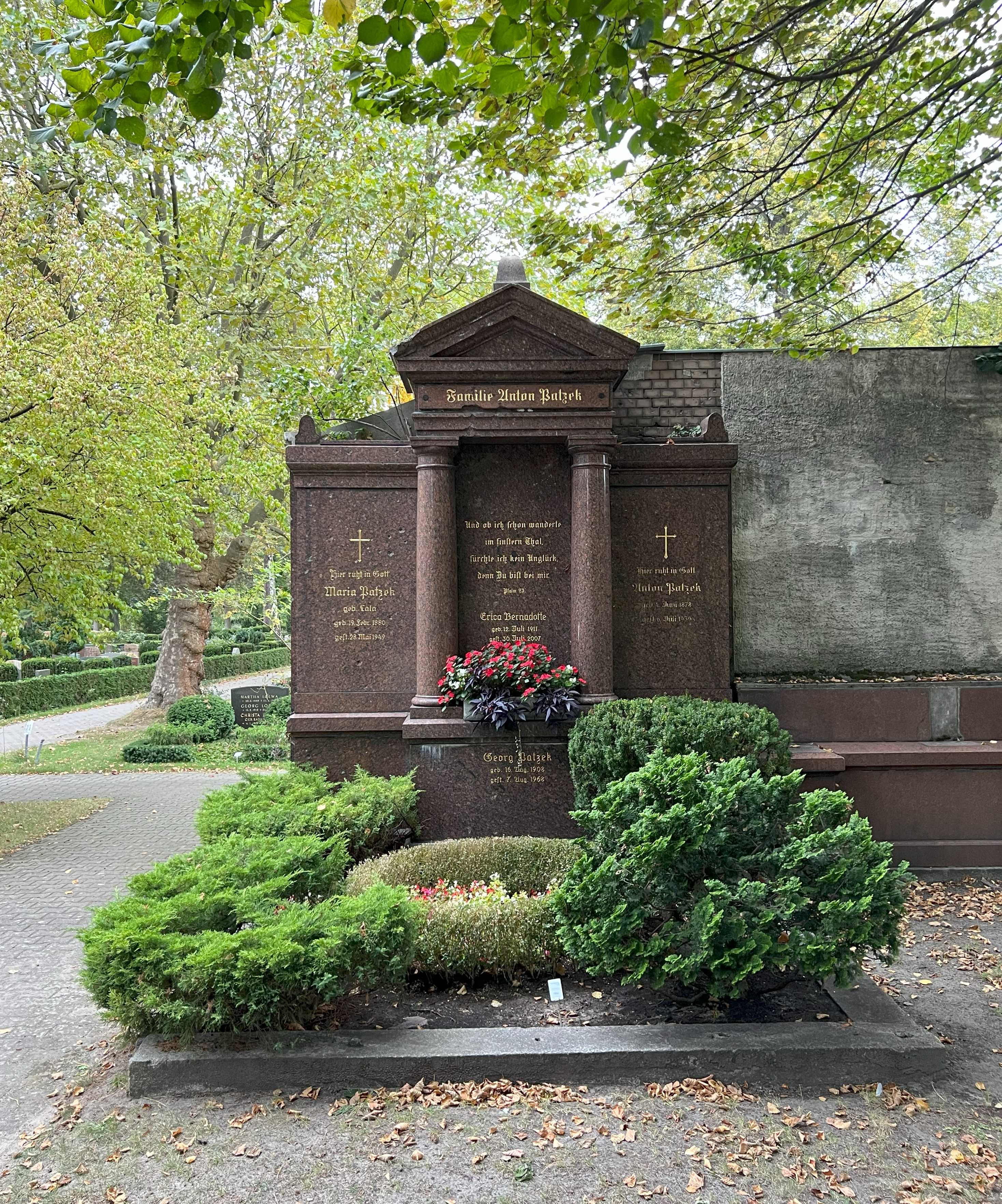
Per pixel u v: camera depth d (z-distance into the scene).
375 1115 4.05
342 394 14.92
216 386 18.64
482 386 8.31
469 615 8.76
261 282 20.78
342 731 8.61
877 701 8.75
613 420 8.66
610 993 5.11
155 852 10.39
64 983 6.12
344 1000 5.04
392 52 3.70
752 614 9.30
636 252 8.72
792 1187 3.54
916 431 9.34
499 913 5.18
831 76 5.98
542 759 8.10
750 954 4.41
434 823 8.12
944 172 8.09
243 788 7.78
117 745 20.50
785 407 9.38
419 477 8.44
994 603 9.30
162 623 43.91
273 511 20.23
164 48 3.52
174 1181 3.66
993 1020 5.01
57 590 12.81
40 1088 4.57
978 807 8.16
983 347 9.36
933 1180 3.55
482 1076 4.30
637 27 3.71
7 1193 3.62
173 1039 4.52
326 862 5.73
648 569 8.81
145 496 13.71
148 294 14.92
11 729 25.03
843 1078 4.30
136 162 17.78
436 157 17.95
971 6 5.80
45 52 3.63
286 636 24.97
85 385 11.48
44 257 13.30
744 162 9.47
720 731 6.93
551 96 4.38
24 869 9.55
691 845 4.61
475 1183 3.59
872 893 4.44
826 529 9.34
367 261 18.86
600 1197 3.50
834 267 8.77
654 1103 4.12
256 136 20.19
